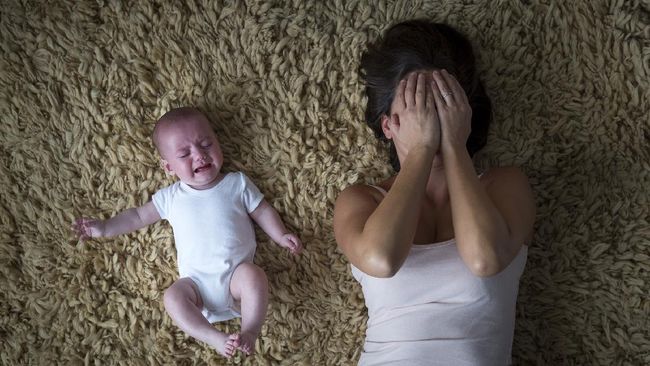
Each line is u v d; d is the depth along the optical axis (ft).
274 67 4.97
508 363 3.93
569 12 4.81
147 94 5.03
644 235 4.65
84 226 4.69
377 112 4.39
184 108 4.73
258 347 4.98
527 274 4.78
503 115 4.87
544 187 4.82
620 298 4.68
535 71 4.86
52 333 5.03
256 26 4.95
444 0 4.91
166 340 4.99
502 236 3.58
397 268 3.60
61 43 5.03
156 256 4.99
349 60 4.95
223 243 4.62
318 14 4.98
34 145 5.06
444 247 3.82
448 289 3.76
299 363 4.96
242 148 5.00
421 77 4.01
